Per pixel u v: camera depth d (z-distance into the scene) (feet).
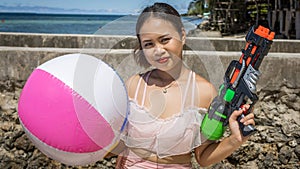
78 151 7.23
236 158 12.48
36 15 344.69
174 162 7.60
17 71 12.46
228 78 7.38
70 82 7.20
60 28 184.75
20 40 19.22
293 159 12.53
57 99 7.12
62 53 12.49
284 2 48.19
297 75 12.55
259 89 12.55
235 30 60.70
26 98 7.39
